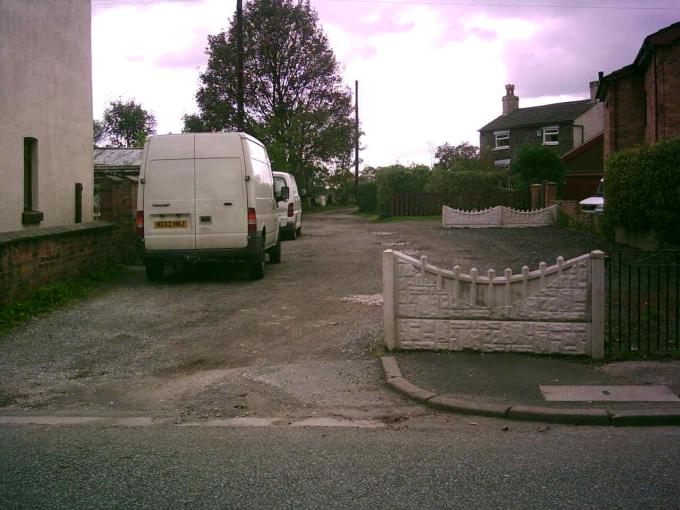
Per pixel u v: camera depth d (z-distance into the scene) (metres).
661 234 14.75
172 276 14.68
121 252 16.16
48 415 6.50
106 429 6.05
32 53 13.93
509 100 55.97
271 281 13.74
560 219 26.14
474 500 4.34
